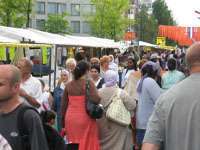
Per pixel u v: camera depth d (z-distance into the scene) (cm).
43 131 493
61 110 955
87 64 929
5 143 479
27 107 488
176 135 455
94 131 931
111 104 953
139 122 1048
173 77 1232
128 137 968
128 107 959
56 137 525
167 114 459
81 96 920
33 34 2377
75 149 929
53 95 1117
